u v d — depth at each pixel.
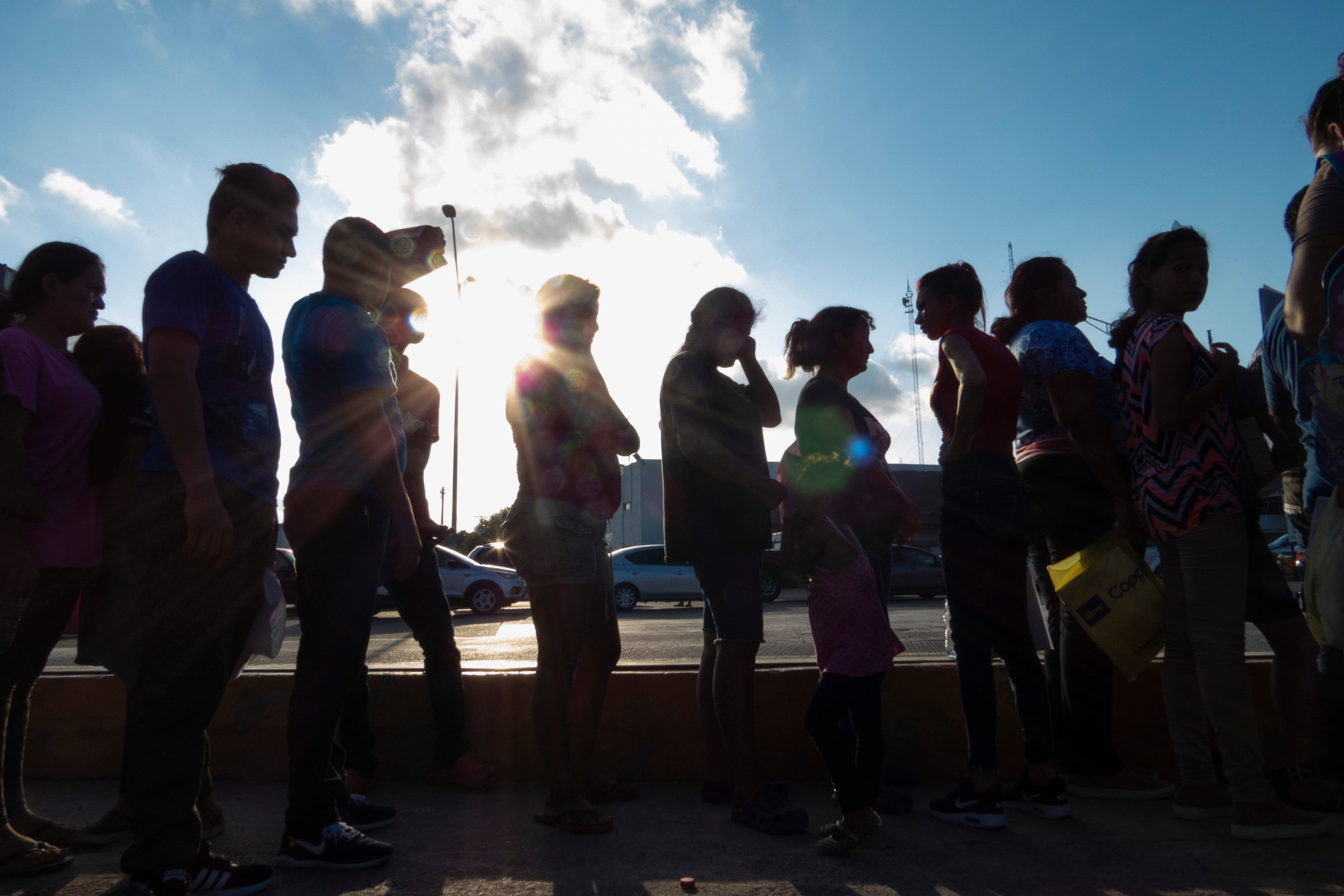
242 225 1.97
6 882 1.84
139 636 2.01
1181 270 2.40
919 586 17.50
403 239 2.30
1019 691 2.42
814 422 2.41
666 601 16.73
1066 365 2.48
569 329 2.37
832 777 2.09
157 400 1.71
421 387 3.01
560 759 2.27
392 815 2.29
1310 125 1.92
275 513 1.98
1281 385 2.19
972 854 2.06
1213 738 2.66
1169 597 2.37
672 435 2.47
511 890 1.82
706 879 1.88
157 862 1.69
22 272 2.13
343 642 2.01
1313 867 1.93
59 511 2.01
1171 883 1.84
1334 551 1.73
